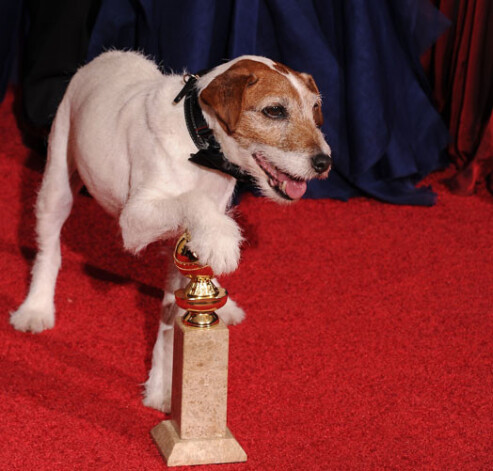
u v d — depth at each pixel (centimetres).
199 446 242
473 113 526
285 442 258
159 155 257
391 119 474
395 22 471
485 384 301
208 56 429
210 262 226
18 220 430
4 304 343
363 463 248
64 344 314
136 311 344
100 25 444
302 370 304
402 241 438
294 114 256
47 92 484
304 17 440
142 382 290
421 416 277
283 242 426
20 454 242
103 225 432
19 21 517
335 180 495
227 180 272
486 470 247
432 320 352
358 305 362
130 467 239
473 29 507
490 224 468
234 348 318
